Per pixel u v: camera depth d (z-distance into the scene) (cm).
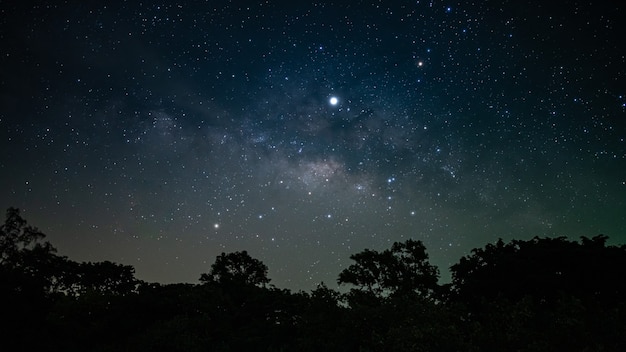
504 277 1859
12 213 2514
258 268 2798
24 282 2231
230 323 2142
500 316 1367
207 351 1852
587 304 1546
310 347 1484
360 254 1991
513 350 1205
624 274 1733
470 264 2038
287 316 1956
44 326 2123
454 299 1930
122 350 1914
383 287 1952
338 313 1538
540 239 2044
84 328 2127
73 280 2697
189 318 2072
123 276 2864
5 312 2036
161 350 1881
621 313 1312
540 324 1301
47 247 2589
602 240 1933
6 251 2494
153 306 2245
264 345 1814
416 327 1233
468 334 1380
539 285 1734
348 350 1377
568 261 1823
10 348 1955
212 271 2769
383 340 1292
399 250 2012
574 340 1183
